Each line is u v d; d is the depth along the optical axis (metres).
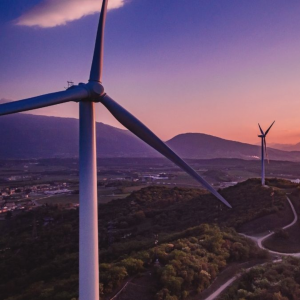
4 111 16.61
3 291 52.62
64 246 73.62
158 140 22.48
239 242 50.66
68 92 17.97
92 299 18.02
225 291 36.69
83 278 18.02
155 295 33.19
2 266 66.75
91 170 18.56
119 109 20.75
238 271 42.09
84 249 18.08
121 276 35.69
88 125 18.72
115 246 60.84
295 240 60.88
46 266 58.38
